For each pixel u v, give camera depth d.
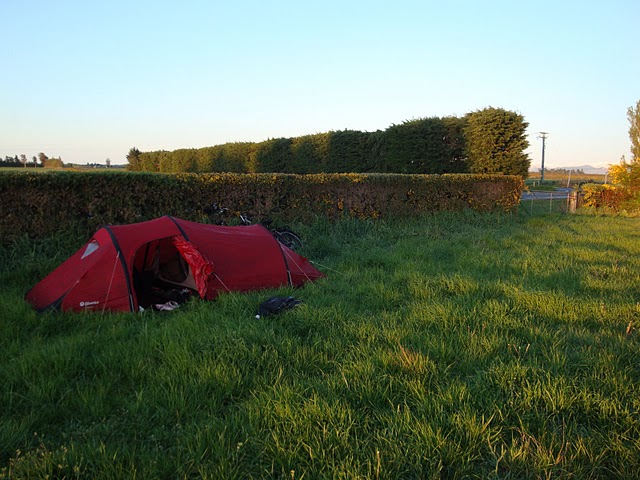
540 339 4.55
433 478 2.61
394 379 3.70
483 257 8.45
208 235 6.49
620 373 3.73
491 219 14.66
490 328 4.84
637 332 4.80
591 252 9.07
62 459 2.70
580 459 2.81
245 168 29.02
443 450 2.82
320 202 11.45
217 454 2.80
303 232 10.52
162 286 6.93
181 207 9.15
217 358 4.02
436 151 19.19
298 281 6.90
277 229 9.75
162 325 5.01
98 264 5.62
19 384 3.69
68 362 3.95
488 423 3.05
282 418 3.14
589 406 3.30
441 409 3.23
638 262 8.21
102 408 3.32
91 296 5.55
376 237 11.02
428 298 5.91
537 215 17.08
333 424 3.07
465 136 18.25
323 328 4.88
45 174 7.67
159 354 4.21
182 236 6.24
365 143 21.64
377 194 12.69
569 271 7.47
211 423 3.12
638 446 2.89
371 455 2.79
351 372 3.77
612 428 3.09
